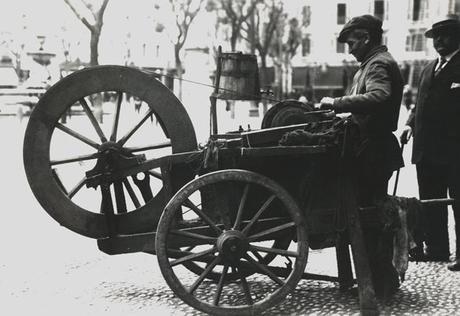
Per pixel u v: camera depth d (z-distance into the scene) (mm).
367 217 4078
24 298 4270
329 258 5469
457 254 4961
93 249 5734
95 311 3984
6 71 35281
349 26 4141
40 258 5391
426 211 5188
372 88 3816
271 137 3998
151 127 21188
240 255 3781
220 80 4559
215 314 3752
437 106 5039
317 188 4090
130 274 4906
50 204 4078
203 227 4043
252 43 35875
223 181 3793
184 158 4090
